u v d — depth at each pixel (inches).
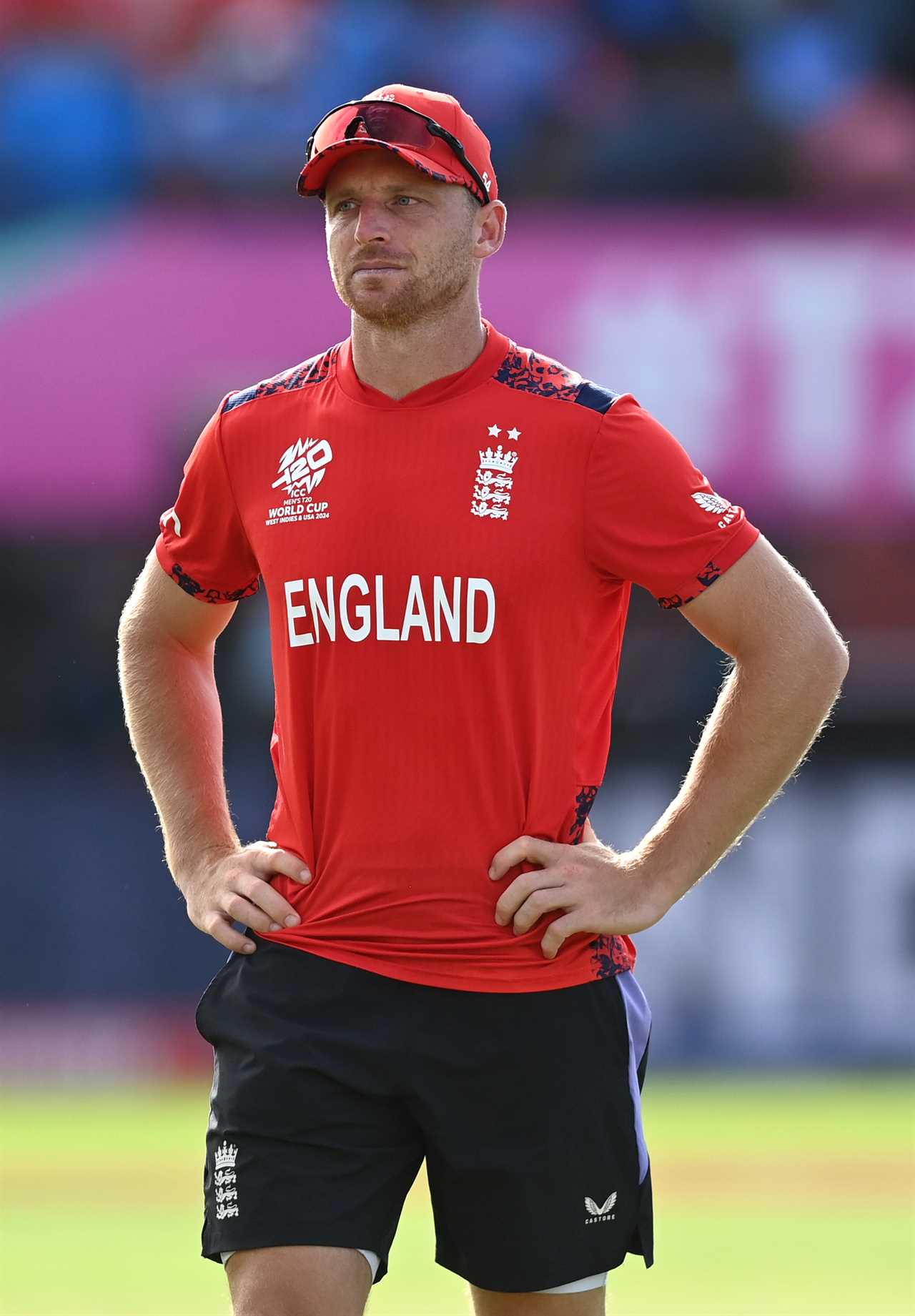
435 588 417.1
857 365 1497.3
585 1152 426.9
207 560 461.4
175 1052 1434.5
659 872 430.9
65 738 1724.9
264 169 1690.5
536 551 418.3
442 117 428.8
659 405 1507.1
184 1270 810.8
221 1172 418.9
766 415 1499.8
